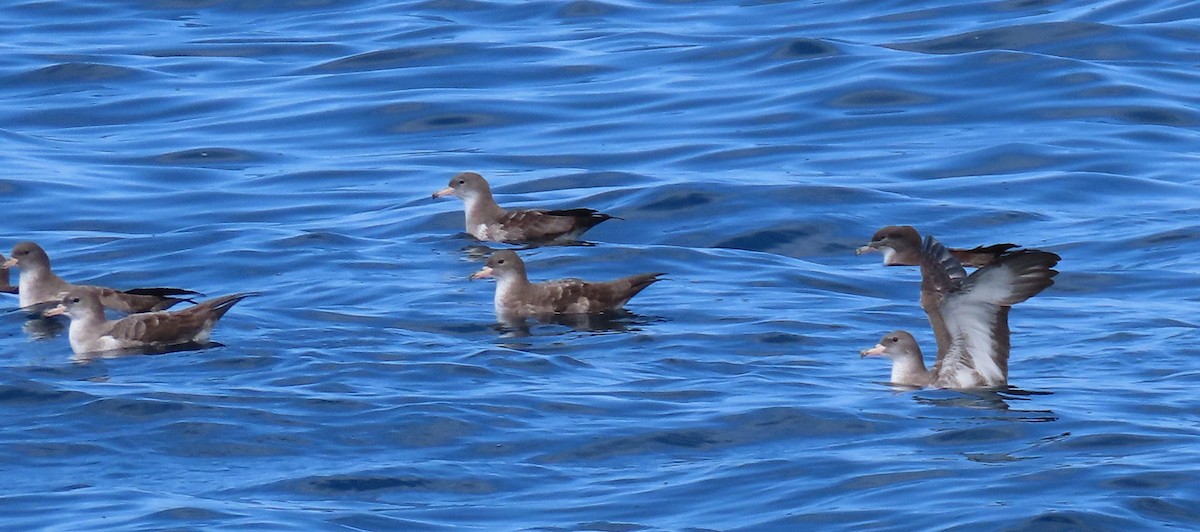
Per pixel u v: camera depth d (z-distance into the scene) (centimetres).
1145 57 3281
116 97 3219
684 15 3841
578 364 1625
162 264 2167
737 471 1279
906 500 1195
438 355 1648
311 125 3036
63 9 3975
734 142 2841
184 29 3806
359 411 1441
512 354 1656
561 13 3884
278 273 2109
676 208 2425
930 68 3194
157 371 1605
